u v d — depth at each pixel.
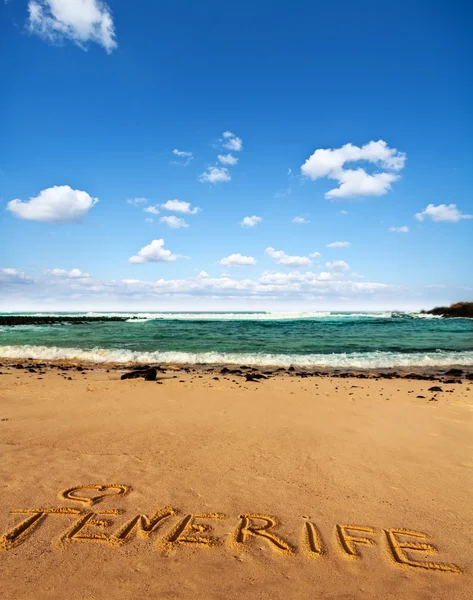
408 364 14.49
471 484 3.80
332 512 3.24
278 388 9.05
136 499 3.38
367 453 4.63
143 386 8.91
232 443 4.91
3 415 6.17
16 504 3.26
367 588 2.37
